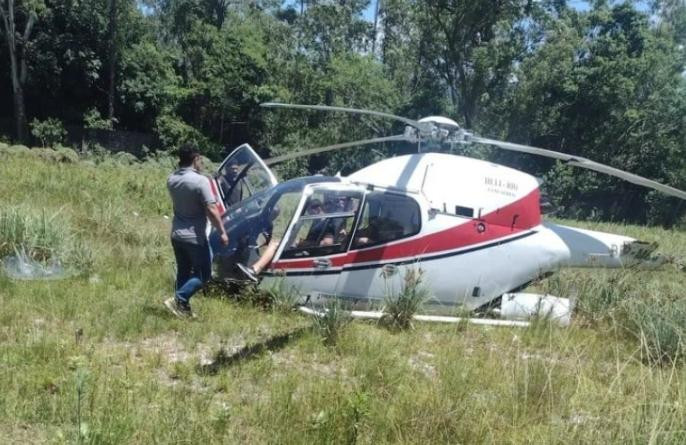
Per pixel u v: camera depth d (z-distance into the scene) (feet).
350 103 123.95
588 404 14.70
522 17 116.16
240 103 127.34
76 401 12.68
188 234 19.30
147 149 112.47
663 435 11.88
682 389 14.46
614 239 26.73
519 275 24.48
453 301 23.88
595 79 112.78
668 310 22.30
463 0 112.27
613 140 115.34
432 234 22.97
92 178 45.52
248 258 21.70
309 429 12.49
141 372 15.17
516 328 22.44
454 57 118.42
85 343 16.81
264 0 151.43
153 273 24.35
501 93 121.39
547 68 113.29
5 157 57.47
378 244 22.40
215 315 20.26
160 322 18.90
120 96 123.85
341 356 18.17
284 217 21.89
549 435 12.68
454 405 14.16
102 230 30.58
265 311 21.52
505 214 24.18
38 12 111.45
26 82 113.39
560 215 110.93
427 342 20.24
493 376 16.66
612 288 25.18
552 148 123.34
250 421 13.15
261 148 133.80
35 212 27.02
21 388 13.33
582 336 21.88
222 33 129.29
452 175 24.03
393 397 14.85
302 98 129.18
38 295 20.04
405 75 145.89
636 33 117.70
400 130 125.59
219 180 27.89
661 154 114.52
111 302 20.25
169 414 12.53
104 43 120.47
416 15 120.57
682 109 112.98
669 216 114.93
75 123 121.90
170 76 128.26
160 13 150.82
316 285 21.97
